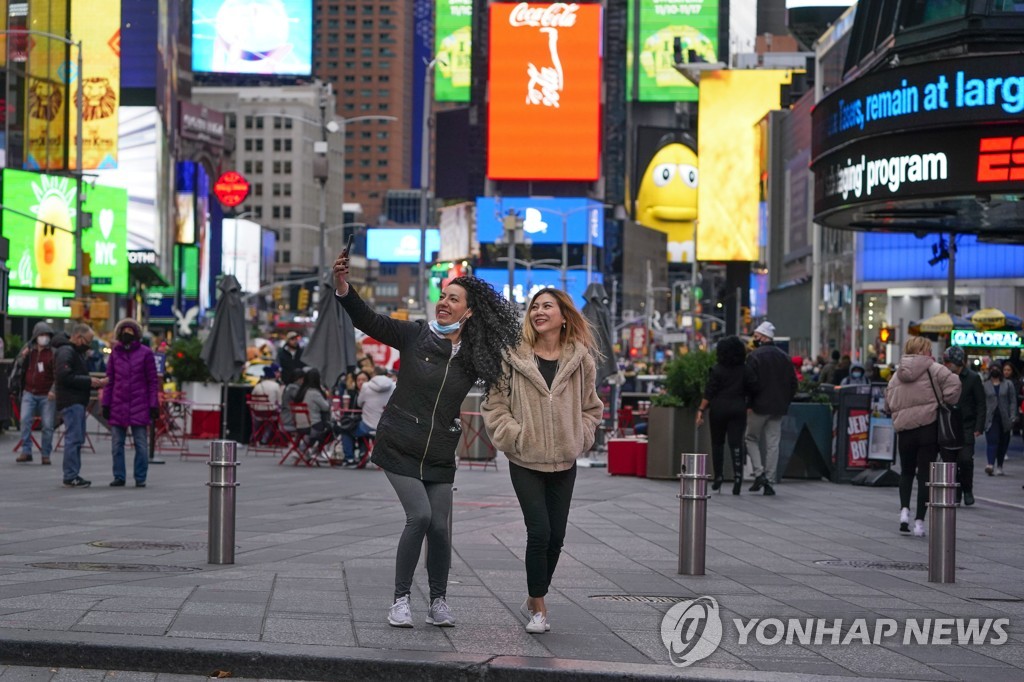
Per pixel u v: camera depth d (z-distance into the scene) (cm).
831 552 1351
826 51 7369
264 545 1299
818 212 2908
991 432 2548
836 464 2272
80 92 5172
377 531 1438
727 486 2184
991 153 2430
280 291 18275
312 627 859
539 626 869
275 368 3359
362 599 970
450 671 762
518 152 15800
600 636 867
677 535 1465
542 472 891
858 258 6475
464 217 16950
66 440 1948
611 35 19500
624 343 12706
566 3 15688
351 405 2853
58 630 818
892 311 6250
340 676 768
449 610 888
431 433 883
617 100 19612
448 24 19638
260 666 773
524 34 15725
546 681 757
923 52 2581
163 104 11288
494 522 1574
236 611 904
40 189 6931
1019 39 2462
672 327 11431
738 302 10462
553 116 15775
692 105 19850
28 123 7444
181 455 2692
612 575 1146
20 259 6781
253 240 16775
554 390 888
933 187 2497
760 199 9819
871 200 2642
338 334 2547
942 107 2467
